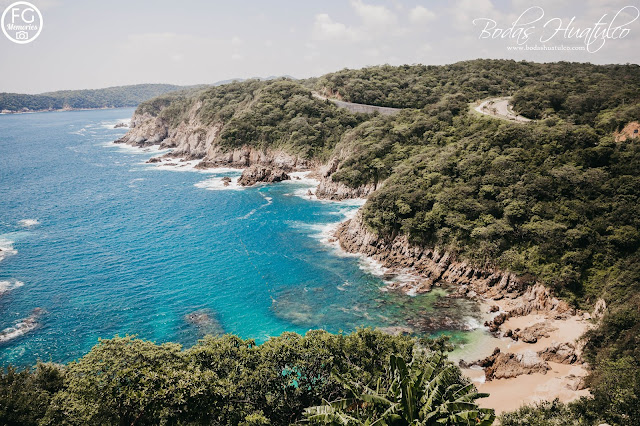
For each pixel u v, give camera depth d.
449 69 189.00
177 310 62.25
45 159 183.25
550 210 66.94
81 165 170.12
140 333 56.44
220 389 29.92
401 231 78.69
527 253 64.62
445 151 93.31
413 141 115.12
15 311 61.38
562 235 62.91
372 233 81.50
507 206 70.00
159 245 87.19
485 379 46.31
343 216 103.06
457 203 73.94
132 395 27.59
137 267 76.62
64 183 140.00
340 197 117.25
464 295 64.75
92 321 59.12
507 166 77.25
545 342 51.81
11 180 144.00
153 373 29.22
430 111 125.94
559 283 58.84
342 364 35.19
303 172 145.25
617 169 69.25
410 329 56.06
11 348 52.81
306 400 33.84
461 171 82.25
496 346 52.12
